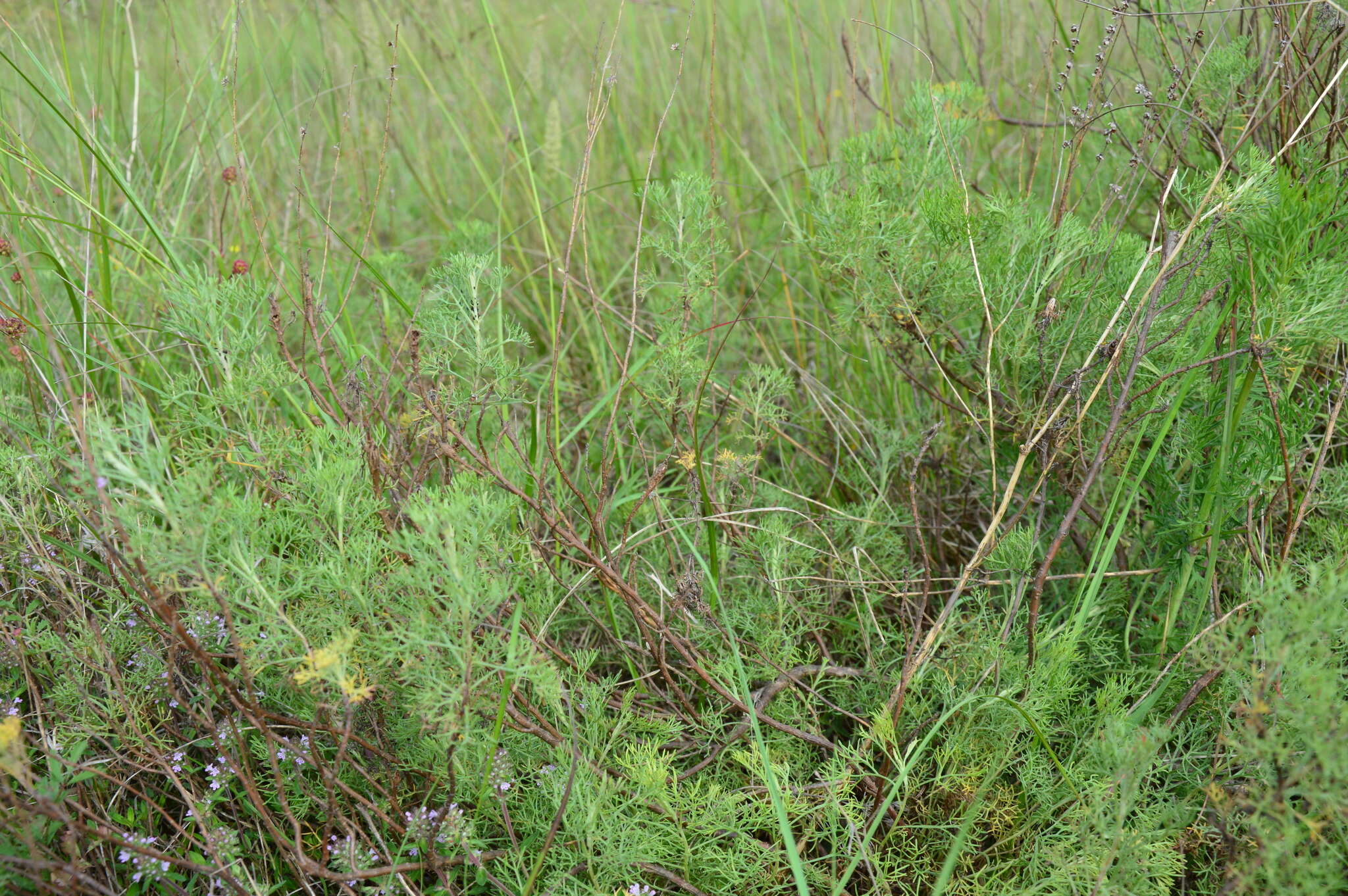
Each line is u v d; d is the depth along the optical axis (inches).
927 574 80.3
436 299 80.0
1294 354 71.6
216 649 74.0
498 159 157.2
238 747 70.0
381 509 71.7
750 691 83.3
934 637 74.4
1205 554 82.4
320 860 71.0
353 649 63.7
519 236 151.4
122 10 146.7
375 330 120.3
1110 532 87.8
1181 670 73.7
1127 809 58.5
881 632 84.0
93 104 112.3
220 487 64.6
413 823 64.7
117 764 73.7
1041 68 133.0
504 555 66.7
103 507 58.3
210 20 146.9
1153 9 109.4
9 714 69.7
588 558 78.4
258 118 146.0
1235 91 90.8
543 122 165.5
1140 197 109.5
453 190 167.5
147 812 70.2
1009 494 74.3
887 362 111.1
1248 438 75.8
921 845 73.2
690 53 167.6
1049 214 85.6
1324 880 56.2
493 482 76.0
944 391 99.0
